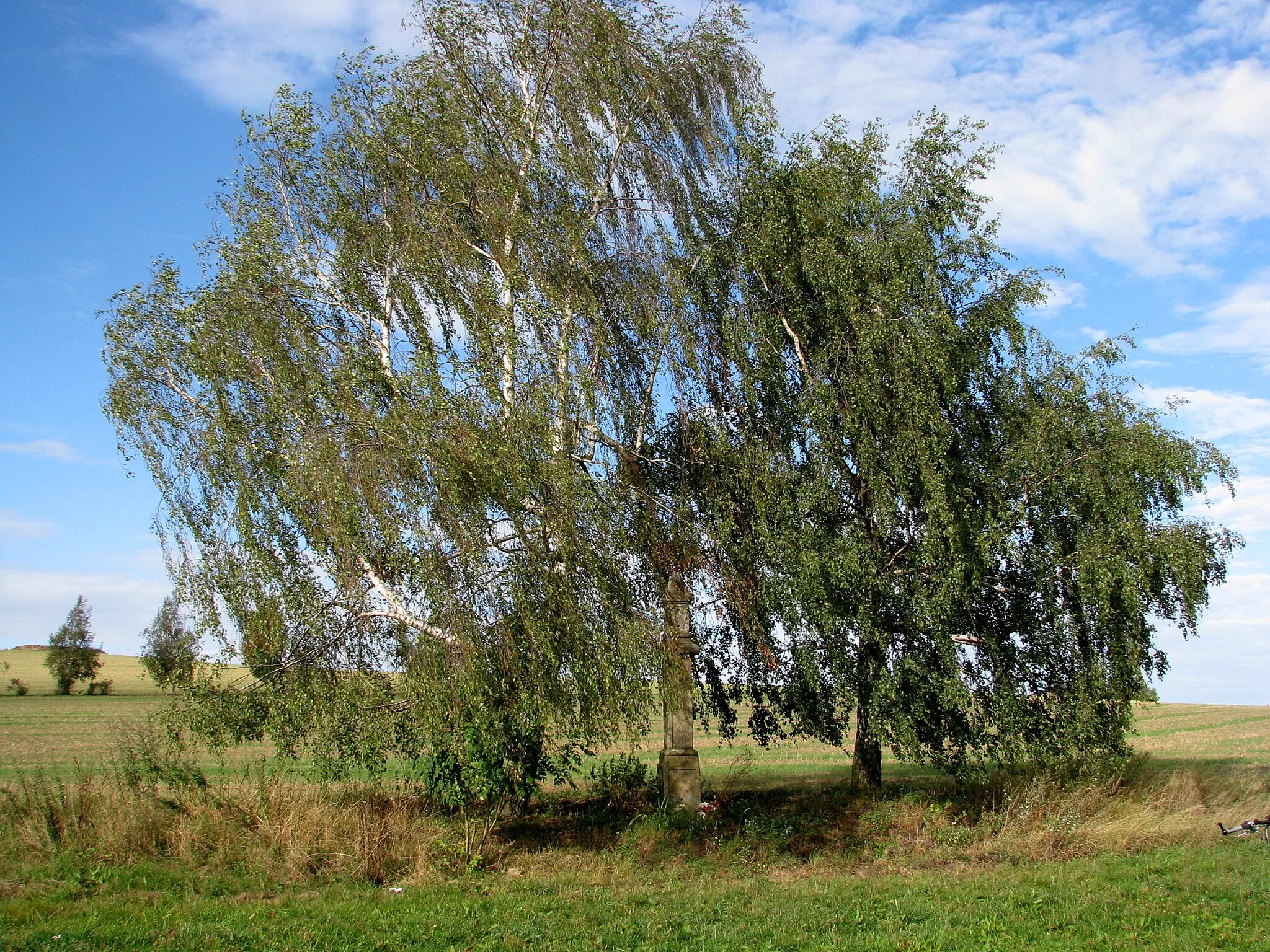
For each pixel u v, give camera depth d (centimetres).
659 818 1431
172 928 859
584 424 1315
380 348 1337
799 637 1480
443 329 1360
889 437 1518
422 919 921
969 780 1577
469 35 1517
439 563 1134
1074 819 1395
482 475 1146
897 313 1535
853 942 856
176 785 1257
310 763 1448
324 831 1183
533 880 1148
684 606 1520
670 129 1633
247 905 975
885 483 1488
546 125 1538
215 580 1198
